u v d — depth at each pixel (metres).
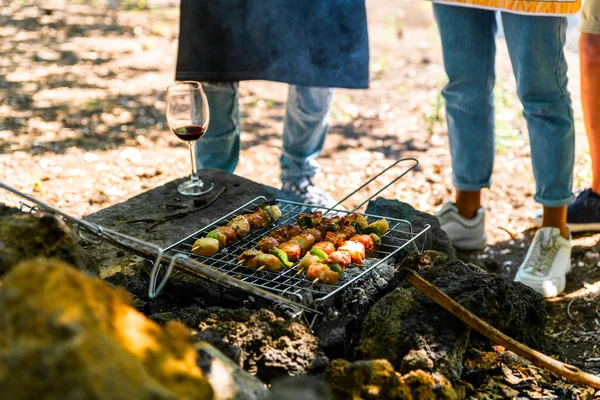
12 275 1.26
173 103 2.08
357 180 2.97
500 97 3.55
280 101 3.70
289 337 1.60
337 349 1.64
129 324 1.30
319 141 2.54
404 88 3.79
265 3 2.32
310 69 2.38
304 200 2.54
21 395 1.09
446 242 2.04
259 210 1.93
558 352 1.83
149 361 1.26
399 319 1.63
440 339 1.61
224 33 2.33
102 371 1.12
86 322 1.18
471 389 1.63
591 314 2.23
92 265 1.58
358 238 1.83
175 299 1.81
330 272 1.71
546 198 2.34
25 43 4.44
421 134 3.35
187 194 2.13
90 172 2.96
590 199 2.53
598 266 2.40
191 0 2.31
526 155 3.12
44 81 3.81
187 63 2.36
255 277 1.76
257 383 1.43
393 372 1.51
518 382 1.68
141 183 2.92
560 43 2.20
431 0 2.28
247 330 1.61
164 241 1.97
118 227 2.02
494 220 2.71
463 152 2.44
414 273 1.63
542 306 1.84
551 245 2.34
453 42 2.33
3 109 3.46
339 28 2.35
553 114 2.26
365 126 3.43
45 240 1.50
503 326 1.73
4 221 1.49
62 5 5.32
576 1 2.14
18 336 1.17
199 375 1.32
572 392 1.69
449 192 2.89
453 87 2.39
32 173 2.91
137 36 4.66
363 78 2.41
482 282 1.72
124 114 3.49
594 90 2.37
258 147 3.23
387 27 4.73
